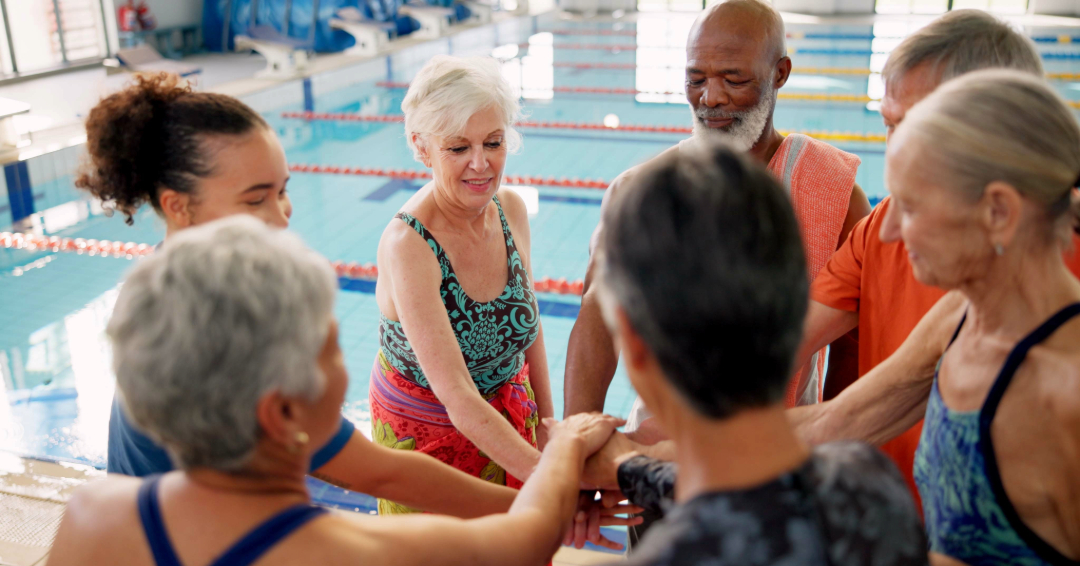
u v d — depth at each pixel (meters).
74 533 0.84
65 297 4.71
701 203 0.63
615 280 0.67
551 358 4.07
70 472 2.63
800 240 0.66
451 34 13.78
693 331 0.63
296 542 0.78
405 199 6.66
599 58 13.06
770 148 1.81
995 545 0.93
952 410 0.96
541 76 11.62
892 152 0.89
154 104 1.17
